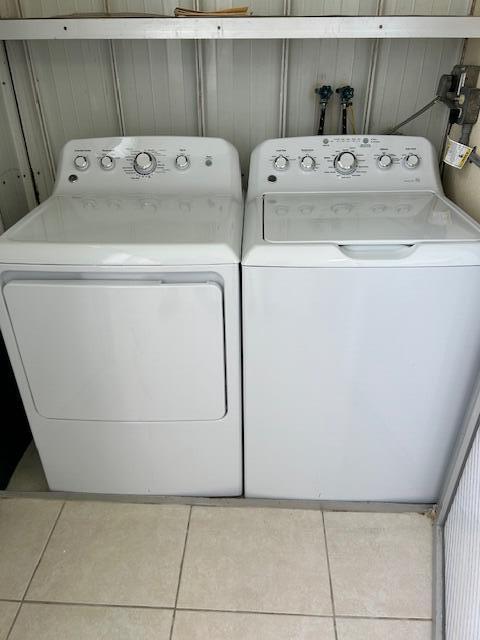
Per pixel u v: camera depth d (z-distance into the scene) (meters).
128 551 1.50
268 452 1.55
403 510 1.63
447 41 1.71
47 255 1.24
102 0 1.67
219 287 1.26
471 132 1.50
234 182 1.62
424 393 1.41
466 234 1.28
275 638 1.29
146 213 1.46
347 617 1.34
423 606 1.37
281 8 1.68
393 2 1.67
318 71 1.79
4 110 1.77
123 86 1.82
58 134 1.90
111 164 1.61
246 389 1.42
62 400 1.47
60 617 1.34
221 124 1.88
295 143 1.60
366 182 1.61
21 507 1.64
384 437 1.50
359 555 1.50
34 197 1.96
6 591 1.40
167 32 1.41
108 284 1.26
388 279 1.24
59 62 1.78
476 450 1.29
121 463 1.60
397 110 1.84
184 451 1.56
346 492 1.64
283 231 1.32
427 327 1.31
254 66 1.77
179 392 1.43
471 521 1.27
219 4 1.68
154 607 1.36
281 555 1.49
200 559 1.48
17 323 1.33
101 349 1.36
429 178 1.60
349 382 1.40
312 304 1.28
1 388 1.68
